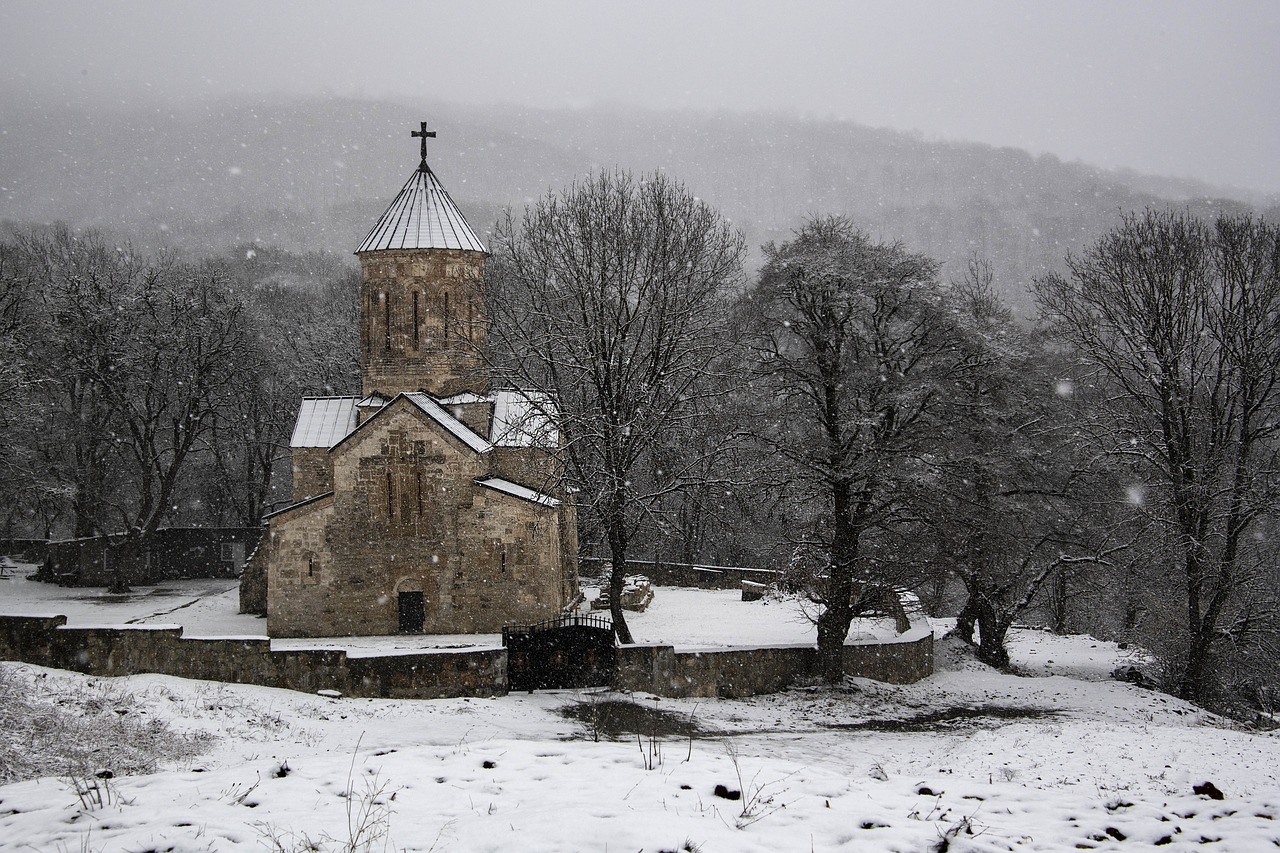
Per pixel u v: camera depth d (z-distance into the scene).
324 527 45.00
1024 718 34.53
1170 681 42.34
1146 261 43.22
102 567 64.44
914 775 21.97
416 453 45.16
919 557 38.47
